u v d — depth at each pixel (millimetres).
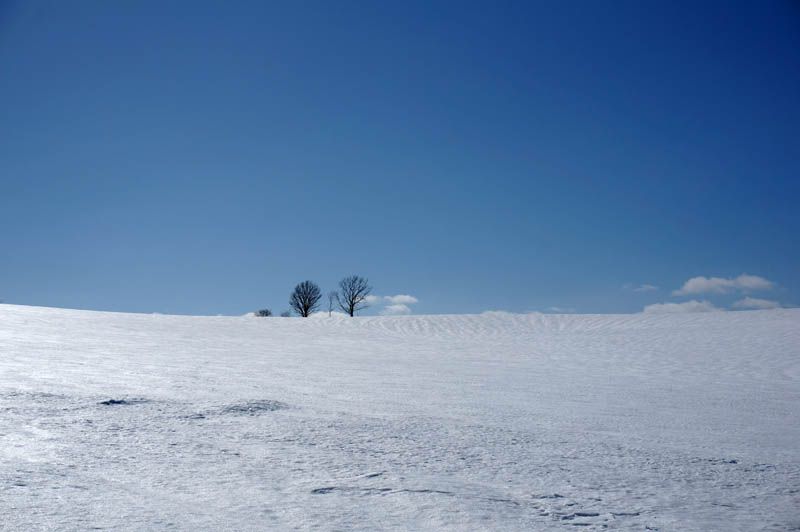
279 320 38406
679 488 4898
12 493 3812
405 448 5781
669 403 10859
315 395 9391
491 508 4070
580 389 12609
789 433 8109
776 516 4246
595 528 3791
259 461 5012
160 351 16906
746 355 22922
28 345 15875
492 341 28656
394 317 41656
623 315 40969
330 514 3773
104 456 4875
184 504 3826
